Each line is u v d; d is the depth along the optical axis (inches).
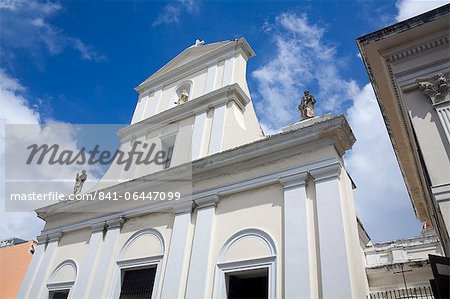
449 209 241.6
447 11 298.5
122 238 478.9
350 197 359.9
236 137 473.4
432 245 437.1
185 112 563.8
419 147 278.8
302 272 314.2
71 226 553.3
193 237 404.2
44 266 538.0
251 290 366.0
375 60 335.6
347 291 285.4
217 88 558.3
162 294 380.2
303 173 369.4
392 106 354.3
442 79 292.5
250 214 384.2
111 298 426.9
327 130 372.8
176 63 681.6
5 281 714.2
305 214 344.2
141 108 652.1
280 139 399.2
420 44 316.2
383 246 464.1
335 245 311.9
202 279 362.3
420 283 327.0
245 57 591.8
